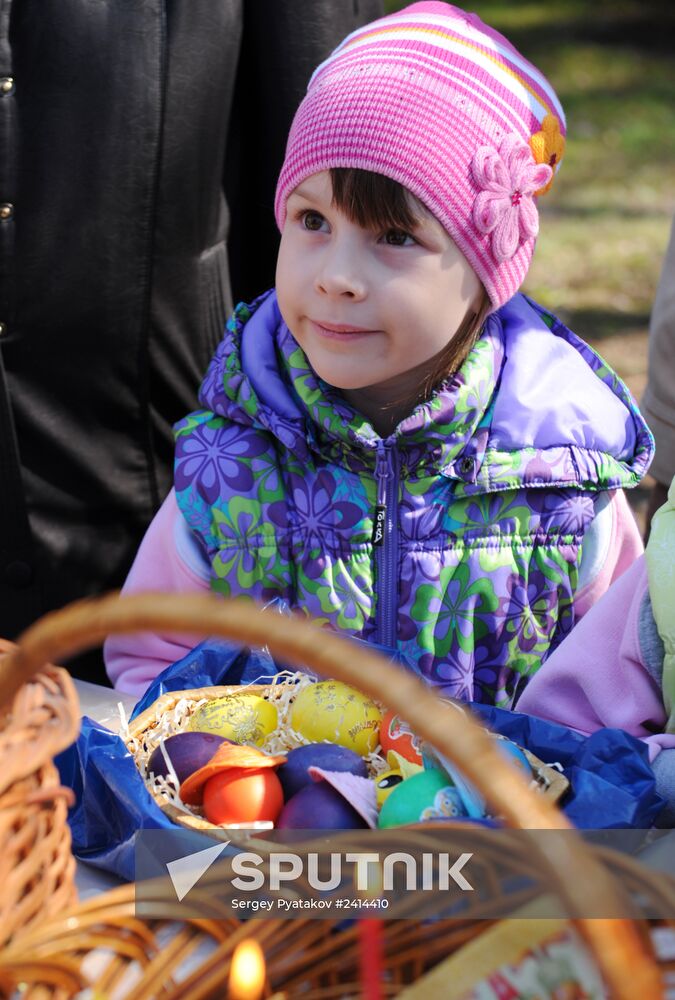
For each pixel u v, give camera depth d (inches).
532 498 58.4
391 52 53.1
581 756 43.0
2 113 62.5
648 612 49.9
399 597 57.6
